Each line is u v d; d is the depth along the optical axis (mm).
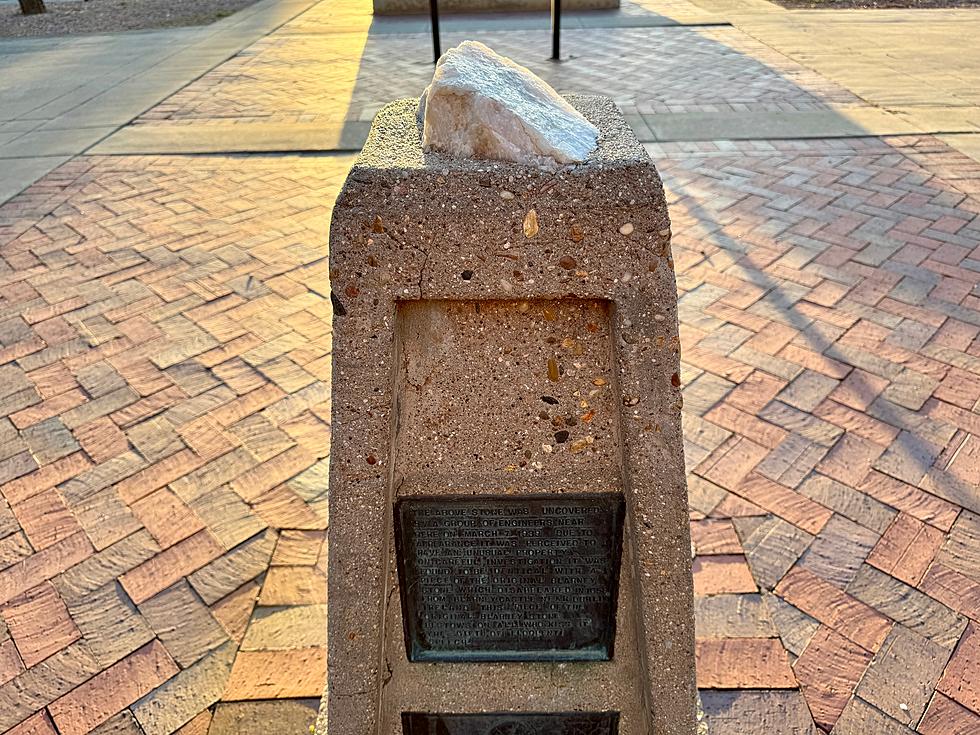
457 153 1267
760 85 7406
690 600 1521
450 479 1526
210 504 2752
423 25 10680
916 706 2014
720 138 6102
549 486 1524
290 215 5098
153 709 2090
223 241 4742
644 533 1466
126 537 2621
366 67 8531
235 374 3473
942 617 2244
